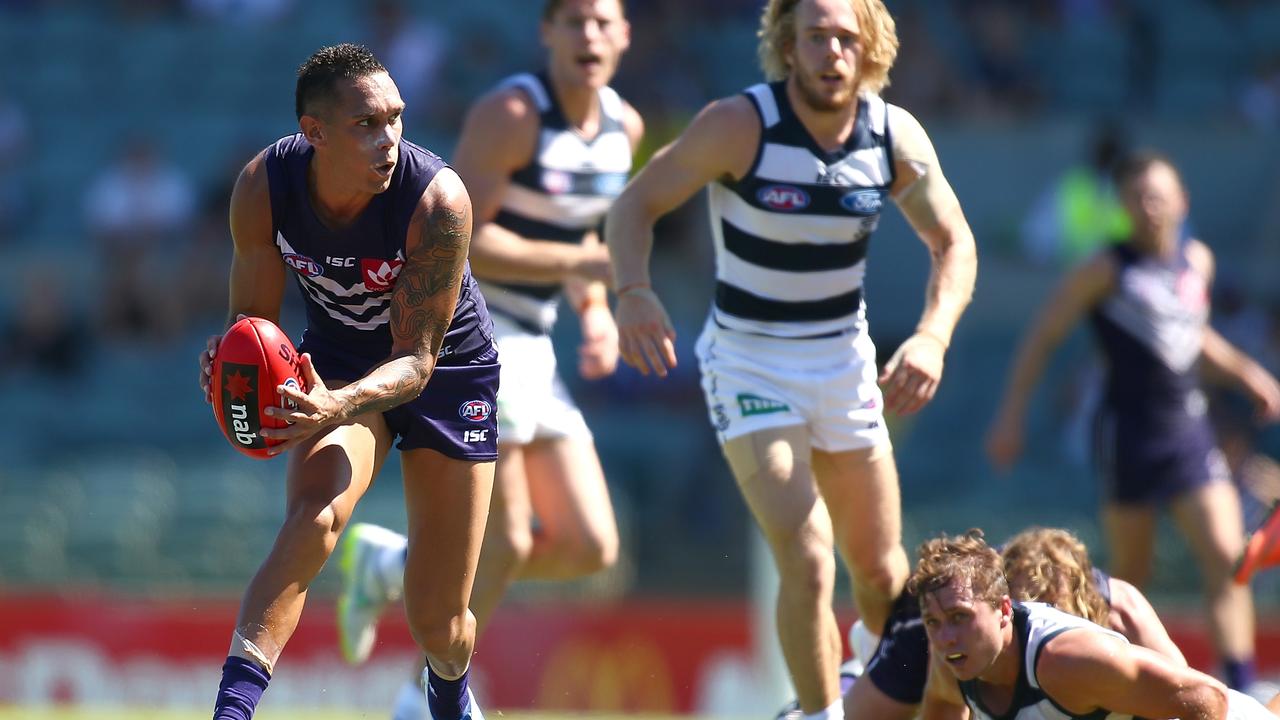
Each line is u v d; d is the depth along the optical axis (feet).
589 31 68.44
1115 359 88.79
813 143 56.44
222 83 192.24
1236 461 116.16
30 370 159.12
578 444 70.28
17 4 197.98
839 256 58.54
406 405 49.73
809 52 55.11
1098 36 187.62
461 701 54.29
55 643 119.85
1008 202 169.58
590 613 116.98
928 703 59.41
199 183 182.19
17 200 179.83
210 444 151.53
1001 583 52.75
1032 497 141.08
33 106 191.21
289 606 46.42
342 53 44.09
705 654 115.75
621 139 71.82
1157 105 184.85
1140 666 51.52
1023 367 92.38
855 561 61.26
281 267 48.16
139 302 162.91
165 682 118.73
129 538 133.59
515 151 68.80
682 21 184.03
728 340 60.08
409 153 46.26
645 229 58.23
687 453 142.61
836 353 59.47
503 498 67.15
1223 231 171.32
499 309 69.97
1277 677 110.83
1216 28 191.42
